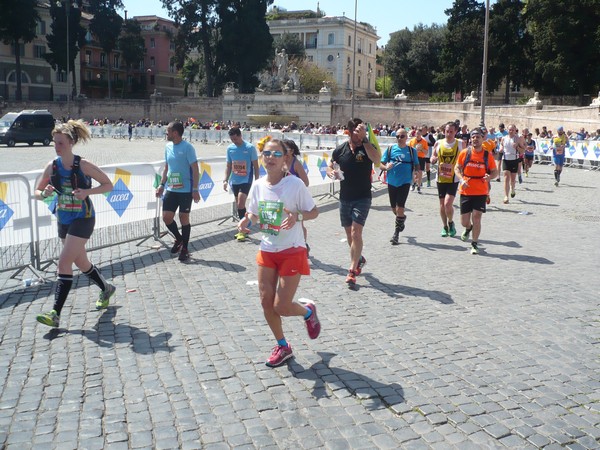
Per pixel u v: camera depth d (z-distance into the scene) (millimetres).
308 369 5223
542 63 57156
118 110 75938
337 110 67250
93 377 5023
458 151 11344
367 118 66438
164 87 101375
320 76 86750
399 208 10812
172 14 71125
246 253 9906
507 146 16734
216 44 72500
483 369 5281
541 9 54938
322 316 6699
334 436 4117
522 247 10789
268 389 4824
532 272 8922
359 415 4410
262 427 4230
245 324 6375
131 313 6695
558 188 21281
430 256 9969
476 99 59812
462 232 12258
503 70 65500
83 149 39094
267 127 63062
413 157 10781
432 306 7141
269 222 5082
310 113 67562
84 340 5871
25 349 5629
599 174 27719
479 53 64812
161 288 7727
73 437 4078
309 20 110375
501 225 13258
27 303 7031
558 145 21875
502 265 9359
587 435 4168
